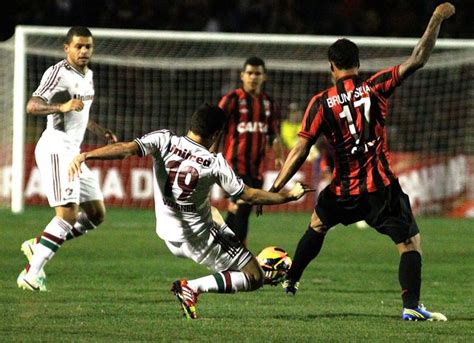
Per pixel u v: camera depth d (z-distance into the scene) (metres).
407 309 22.97
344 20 76.94
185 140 21.62
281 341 19.64
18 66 53.44
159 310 23.98
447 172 59.91
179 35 55.00
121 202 59.22
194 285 22.02
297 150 23.03
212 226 22.33
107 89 66.06
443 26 76.25
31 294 26.48
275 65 62.09
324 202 23.84
